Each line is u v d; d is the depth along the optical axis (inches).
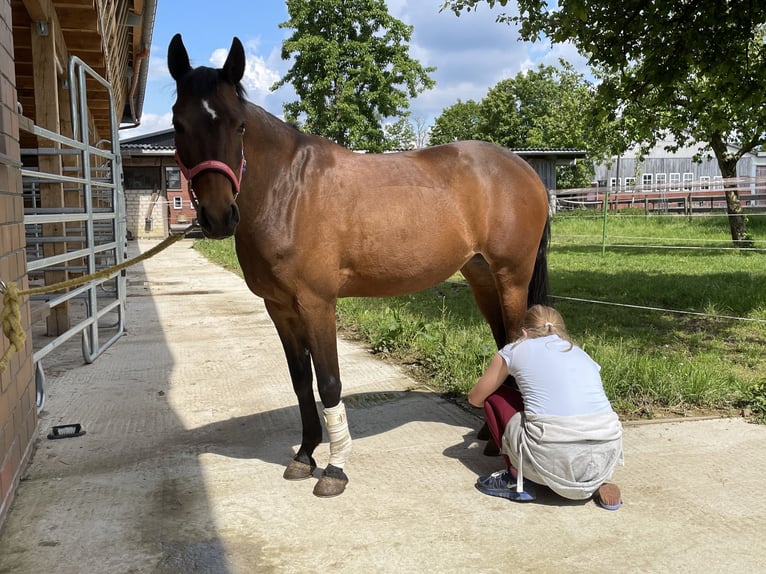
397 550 92.0
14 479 110.4
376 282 118.5
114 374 195.5
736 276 367.9
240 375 193.2
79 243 295.0
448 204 122.5
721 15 209.8
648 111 291.7
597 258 497.4
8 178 114.9
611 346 203.3
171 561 89.6
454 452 130.0
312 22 970.1
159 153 970.7
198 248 784.3
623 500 106.8
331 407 111.6
